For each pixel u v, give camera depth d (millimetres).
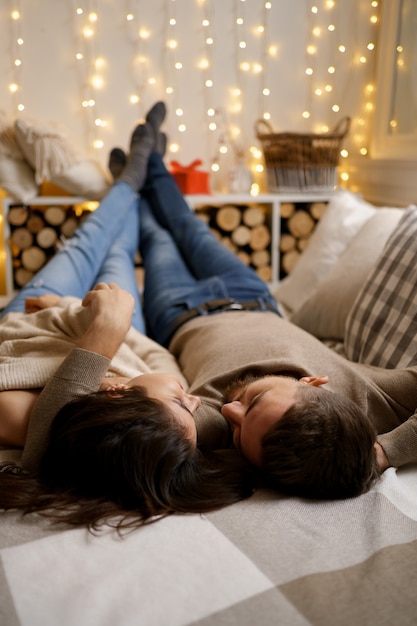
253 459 1072
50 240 2686
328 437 1002
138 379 1131
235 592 775
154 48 2904
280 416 1044
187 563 831
